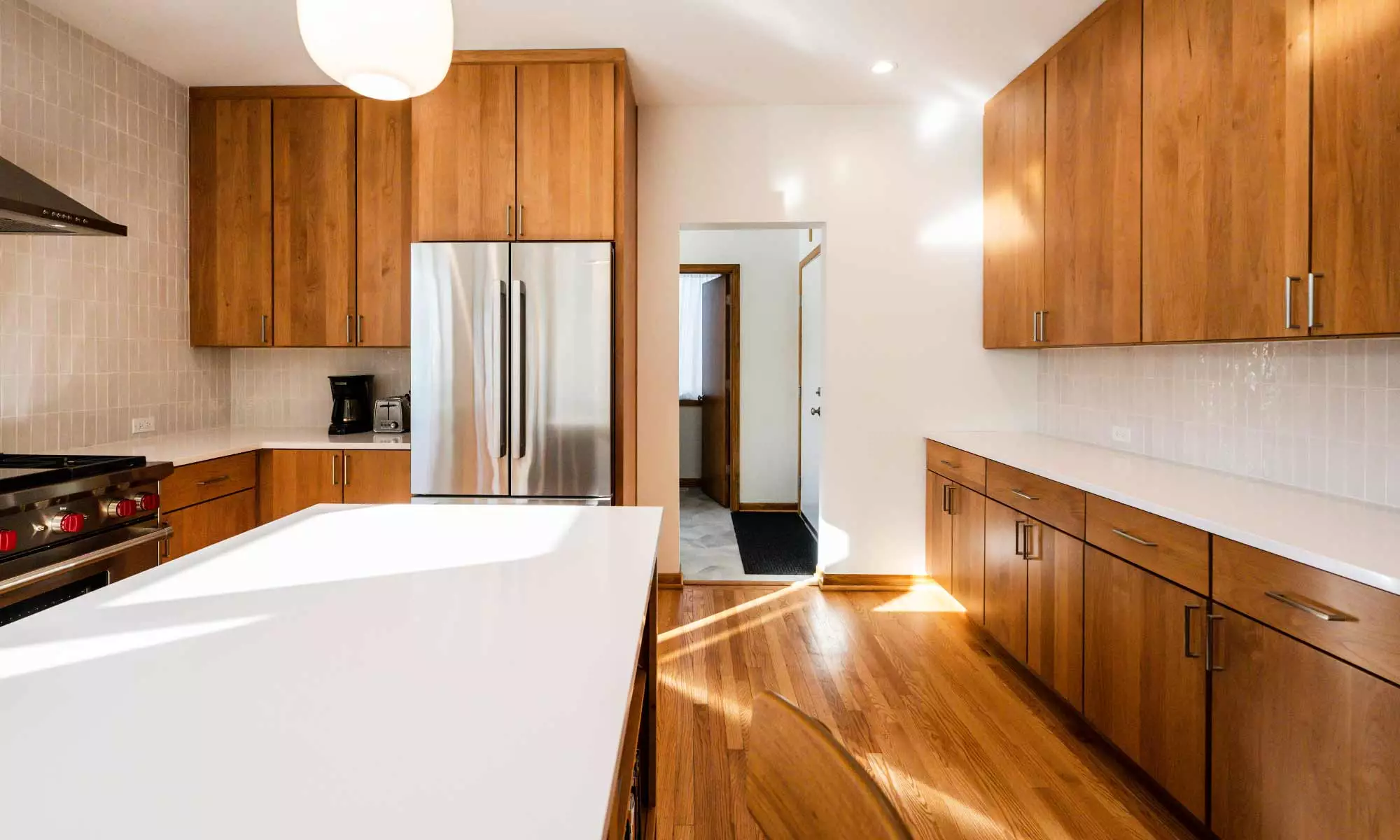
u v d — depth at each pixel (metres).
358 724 0.75
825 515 4.00
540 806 0.60
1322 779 1.45
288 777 0.65
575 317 3.19
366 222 3.59
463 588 1.23
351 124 3.58
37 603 2.07
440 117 3.28
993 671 2.93
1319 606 1.46
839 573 4.01
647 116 3.90
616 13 2.91
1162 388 2.90
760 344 6.08
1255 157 2.01
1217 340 2.16
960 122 3.90
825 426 3.99
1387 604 1.31
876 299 3.95
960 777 2.19
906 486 3.98
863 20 2.95
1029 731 2.46
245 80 3.50
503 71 3.28
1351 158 1.70
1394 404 1.95
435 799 0.61
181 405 3.61
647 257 3.92
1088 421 3.44
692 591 3.98
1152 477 2.45
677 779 2.19
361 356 4.01
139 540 2.42
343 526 1.70
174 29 2.97
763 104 3.89
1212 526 1.76
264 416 4.03
